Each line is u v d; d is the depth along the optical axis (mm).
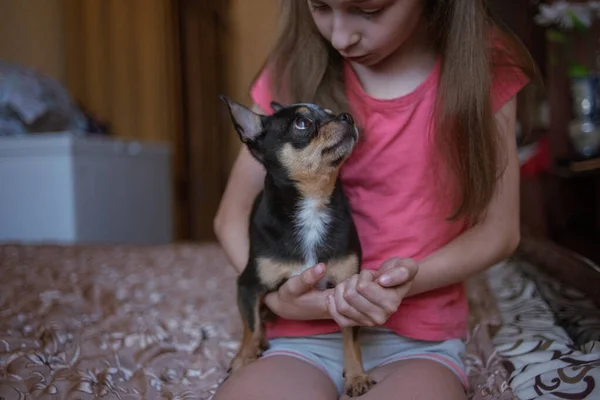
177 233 5656
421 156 1472
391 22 1301
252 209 1572
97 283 2586
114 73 5496
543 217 3719
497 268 2799
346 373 1355
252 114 1495
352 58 1382
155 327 2016
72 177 4070
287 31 1629
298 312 1354
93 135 4957
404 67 1515
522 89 1684
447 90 1433
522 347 1730
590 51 3773
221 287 2656
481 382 1532
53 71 5531
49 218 4113
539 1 3695
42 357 1688
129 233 4629
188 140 5668
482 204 1444
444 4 1445
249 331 1441
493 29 1547
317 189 1378
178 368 1696
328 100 1564
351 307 1171
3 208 4156
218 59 5730
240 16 5707
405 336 1463
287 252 1374
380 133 1491
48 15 5480
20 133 4328
